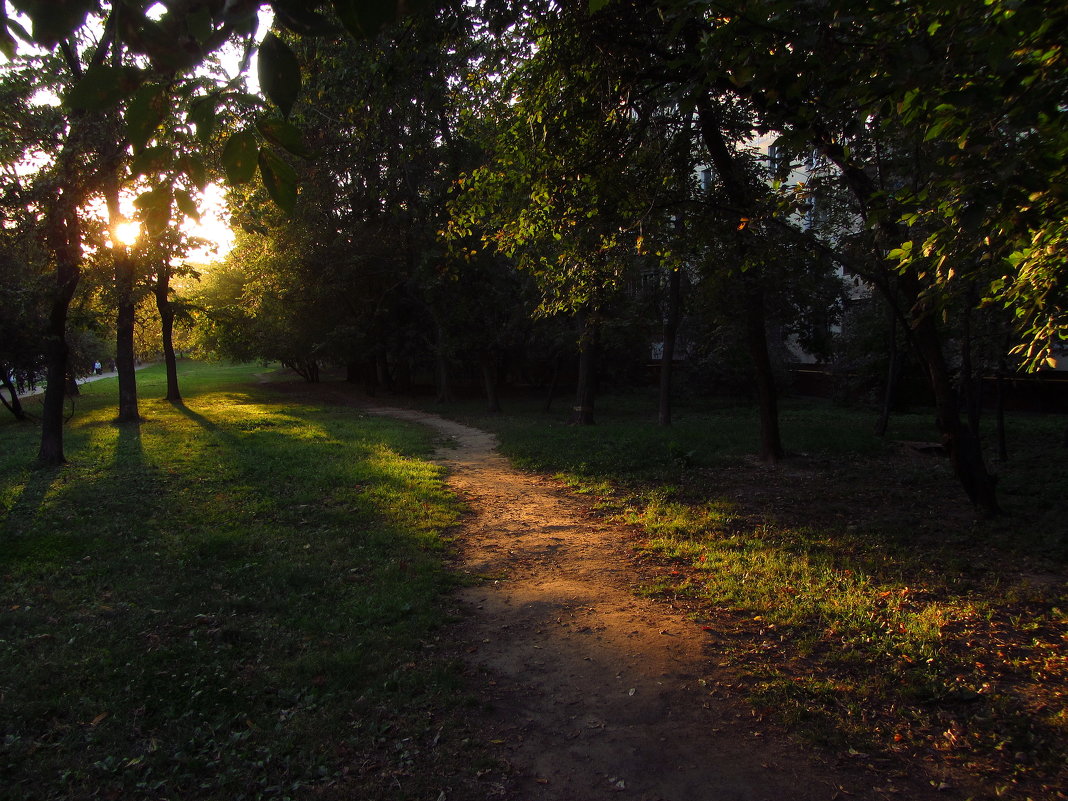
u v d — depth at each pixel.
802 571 6.82
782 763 3.79
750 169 9.99
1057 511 8.87
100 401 29.19
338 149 9.82
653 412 24.23
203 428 18.94
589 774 3.73
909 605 5.91
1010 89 2.91
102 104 1.20
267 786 3.58
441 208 17.38
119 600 6.14
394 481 11.41
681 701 4.48
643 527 8.88
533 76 8.35
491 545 8.23
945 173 4.03
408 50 7.41
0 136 7.44
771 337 26.12
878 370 21.56
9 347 20.48
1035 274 4.23
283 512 9.39
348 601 6.15
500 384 36.59
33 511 9.43
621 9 7.33
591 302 10.89
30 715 4.19
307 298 25.94
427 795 3.54
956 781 3.58
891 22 3.43
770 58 3.81
